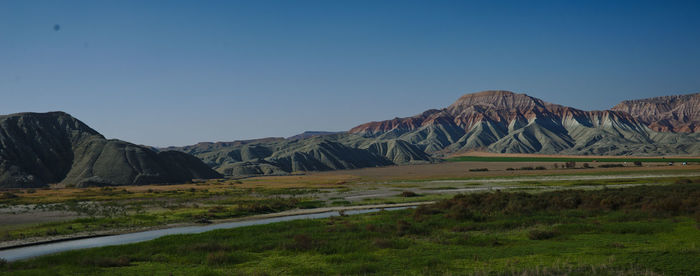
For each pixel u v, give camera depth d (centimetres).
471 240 3712
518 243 3581
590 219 4816
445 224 4822
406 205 8031
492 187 11856
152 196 10362
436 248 3447
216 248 3634
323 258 3184
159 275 2730
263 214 6975
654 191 6631
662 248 3052
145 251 3588
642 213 4944
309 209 7719
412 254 3212
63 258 3288
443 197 9181
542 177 16100
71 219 6172
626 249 3081
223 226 5681
